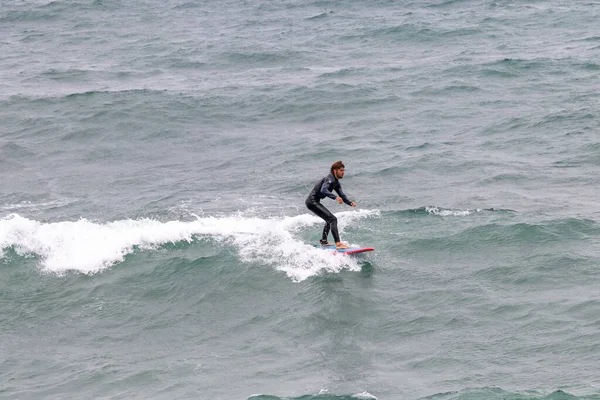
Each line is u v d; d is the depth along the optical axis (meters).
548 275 65.38
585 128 106.00
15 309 67.50
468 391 50.97
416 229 76.94
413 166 96.38
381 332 60.31
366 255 72.25
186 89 142.00
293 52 170.75
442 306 62.66
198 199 90.12
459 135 108.44
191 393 54.25
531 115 113.69
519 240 71.88
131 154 110.25
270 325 62.81
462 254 70.94
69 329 64.38
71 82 152.50
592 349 54.19
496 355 55.34
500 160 96.94
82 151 111.94
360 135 111.81
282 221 80.88
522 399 49.31
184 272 71.19
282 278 69.19
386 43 175.25
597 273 64.75
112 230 79.50
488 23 188.00
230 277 69.81
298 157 103.56
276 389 53.81
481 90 130.00
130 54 179.00
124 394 54.72
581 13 192.12
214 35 197.62
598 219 75.56
